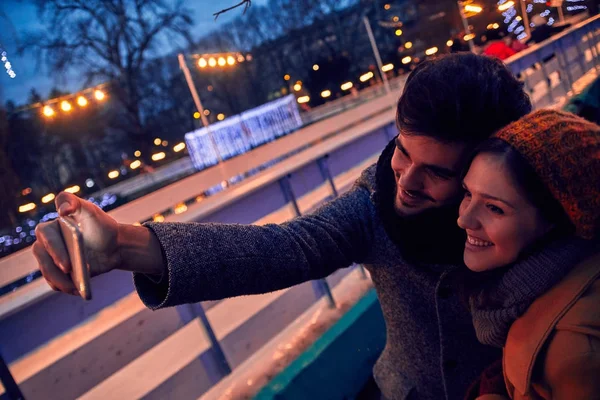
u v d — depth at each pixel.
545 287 0.64
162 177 10.05
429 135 0.70
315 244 0.91
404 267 0.96
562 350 0.59
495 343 0.74
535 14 4.45
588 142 0.58
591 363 0.56
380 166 0.94
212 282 0.77
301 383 1.60
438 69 0.71
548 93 4.57
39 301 1.28
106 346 1.40
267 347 1.85
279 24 17.42
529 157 0.60
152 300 0.78
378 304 1.96
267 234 0.88
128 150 14.68
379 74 14.41
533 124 0.62
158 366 1.64
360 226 0.98
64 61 11.91
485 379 0.90
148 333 1.50
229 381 1.69
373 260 1.00
